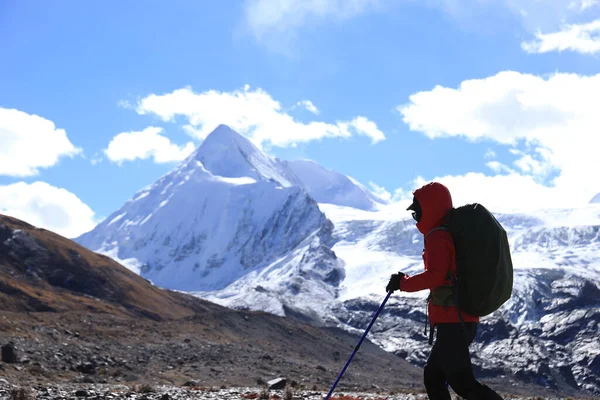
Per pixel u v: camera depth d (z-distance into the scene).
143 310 148.00
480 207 8.62
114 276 161.88
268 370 76.00
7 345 49.31
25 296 120.56
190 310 176.12
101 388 31.50
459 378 8.56
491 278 8.41
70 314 85.88
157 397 22.28
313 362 100.31
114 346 67.44
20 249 147.50
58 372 50.31
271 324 128.62
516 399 39.94
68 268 150.62
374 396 31.36
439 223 8.85
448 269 8.59
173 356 71.00
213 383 58.91
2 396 19.36
